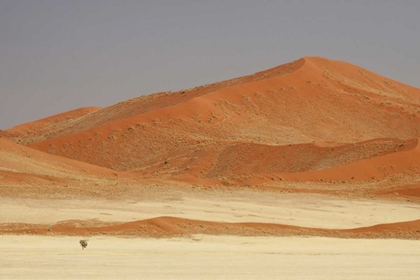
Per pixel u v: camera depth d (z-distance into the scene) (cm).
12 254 3888
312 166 11981
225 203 6694
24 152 10581
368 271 3453
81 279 3036
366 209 6875
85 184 7181
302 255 4169
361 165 10150
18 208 5741
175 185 7656
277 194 7475
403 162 10344
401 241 5106
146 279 3064
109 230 5025
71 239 4672
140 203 6369
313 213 6444
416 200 7762
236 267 3516
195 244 4619
